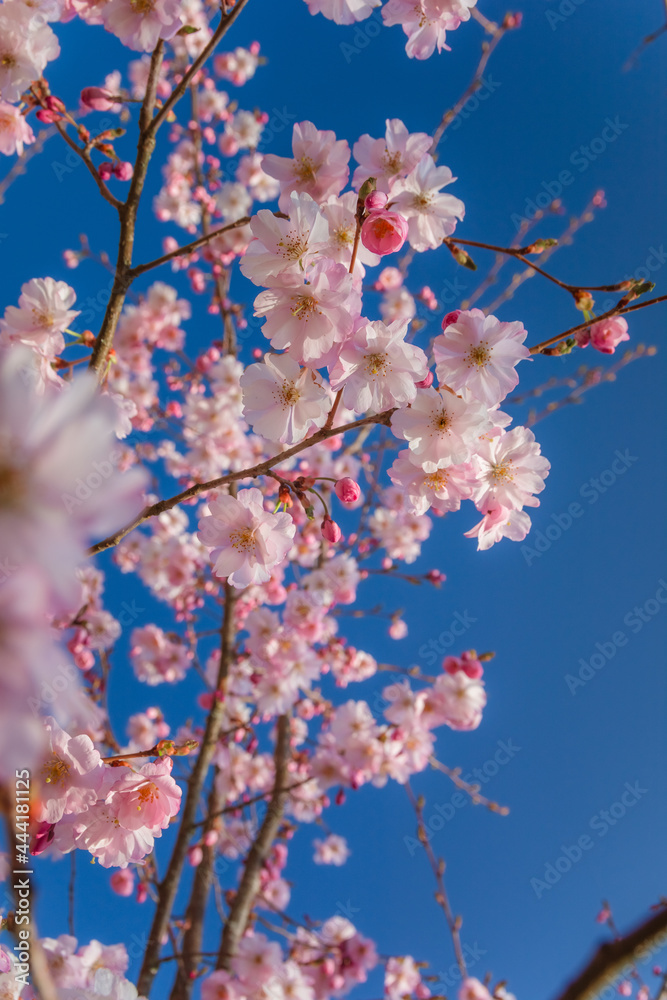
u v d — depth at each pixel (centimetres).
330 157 71
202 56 71
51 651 25
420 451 67
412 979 108
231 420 134
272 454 125
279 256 65
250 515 69
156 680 131
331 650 121
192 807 97
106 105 72
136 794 65
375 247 66
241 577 70
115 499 26
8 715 24
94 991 67
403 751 108
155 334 135
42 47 73
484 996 100
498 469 69
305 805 138
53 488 25
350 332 66
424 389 67
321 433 67
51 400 26
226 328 136
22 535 25
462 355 68
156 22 71
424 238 72
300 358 66
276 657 108
